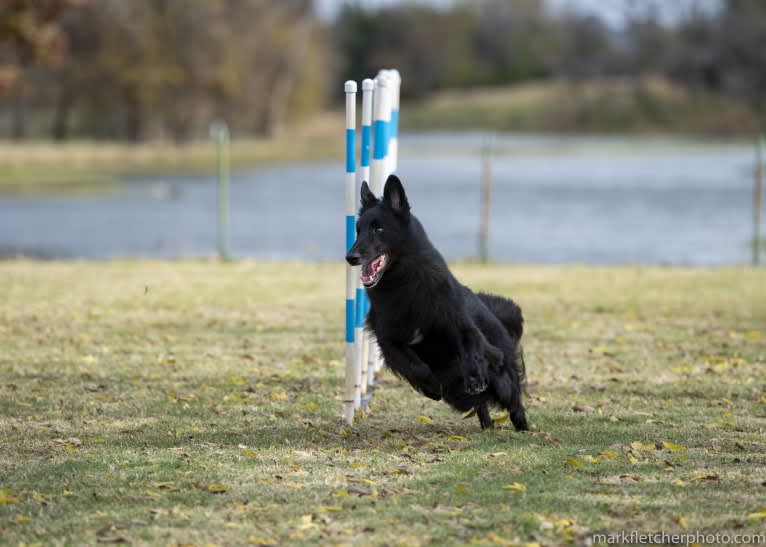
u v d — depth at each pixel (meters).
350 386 8.80
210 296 16.31
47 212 37.16
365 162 8.87
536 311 15.13
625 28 117.19
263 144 87.62
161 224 32.91
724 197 41.53
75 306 15.17
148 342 12.67
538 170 59.56
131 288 17.09
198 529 5.98
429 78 144.88
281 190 48.09
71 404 9.55
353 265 7.80
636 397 9.95
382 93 9.17
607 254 25.28
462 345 8.01
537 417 9.11
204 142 90.75
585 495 6.58
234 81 83.31
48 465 7.39
